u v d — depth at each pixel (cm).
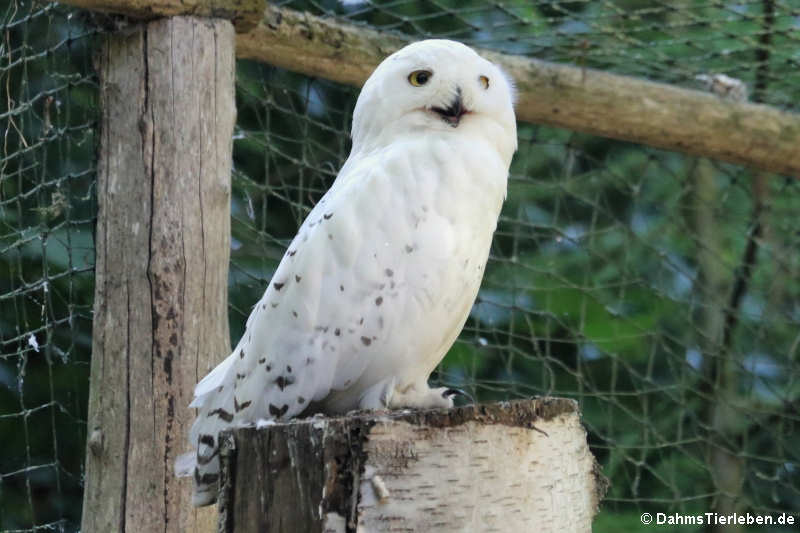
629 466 1361
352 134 822
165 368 844
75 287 1006
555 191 1329
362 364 719
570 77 1138
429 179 735
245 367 723
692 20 1156
